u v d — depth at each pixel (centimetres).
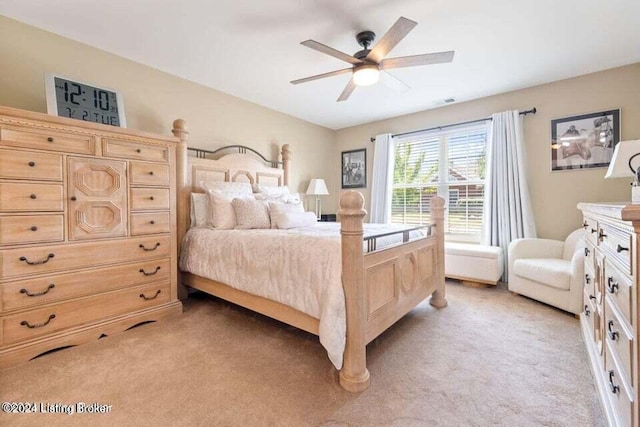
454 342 205
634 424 93
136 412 137
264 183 385
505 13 208
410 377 165
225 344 204
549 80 323
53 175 191
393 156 456
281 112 431
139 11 208
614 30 229
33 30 225
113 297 220
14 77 218
